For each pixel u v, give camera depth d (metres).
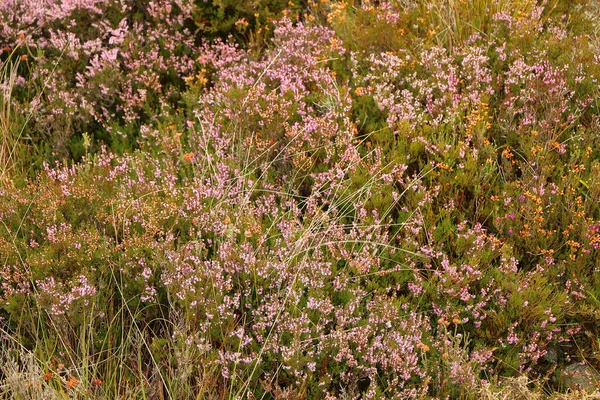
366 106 4.56
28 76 5.51
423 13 5.56
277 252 3.32
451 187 3.88
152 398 3.02
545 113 4.24
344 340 2.99
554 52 4.84
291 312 3.19
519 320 3.29
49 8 5.62
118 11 5.57
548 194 3.78
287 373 2.99
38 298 3.07
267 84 4.87
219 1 5.64
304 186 4.07
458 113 4.22
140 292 3.32
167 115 4.88
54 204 3.59
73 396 2.90
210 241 3.54
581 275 3.57
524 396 3.06
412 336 3.09
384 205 3.78
